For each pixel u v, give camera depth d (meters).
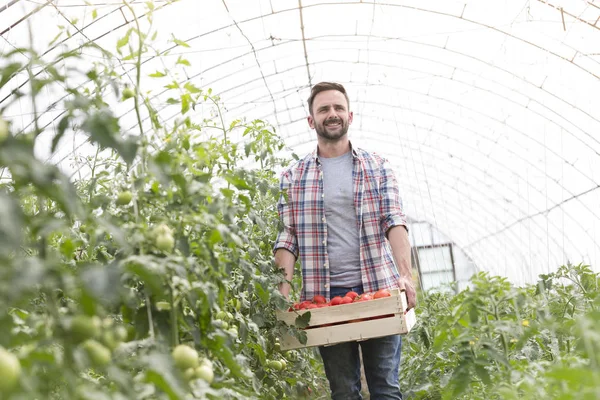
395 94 12.30
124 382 1.68
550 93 9.87
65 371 1.60
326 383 5.92
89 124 1.78
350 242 4.15
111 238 2.83
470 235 18.20
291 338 3.73
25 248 2.61
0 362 1.34
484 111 11.67
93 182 2.80
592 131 9.98
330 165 4.29
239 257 3.30
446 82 11.24
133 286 2.66
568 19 8.18
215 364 2.68
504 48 9.48
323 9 9.01
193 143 2.96
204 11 8.23
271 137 4.64
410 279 3.99
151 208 2.94
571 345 3.67
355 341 3.96
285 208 4.27
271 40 9.51
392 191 4.16
